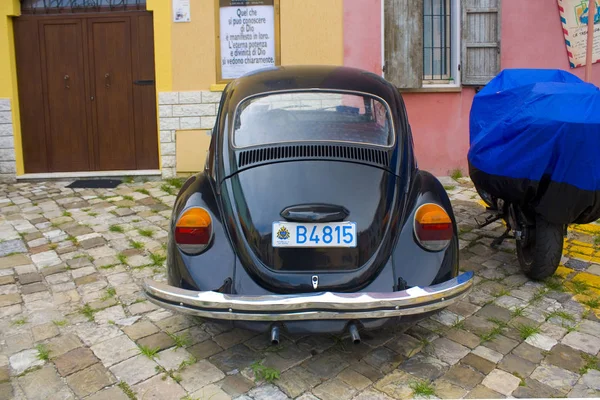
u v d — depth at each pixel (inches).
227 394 116.7
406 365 127.1
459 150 308.3
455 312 152.0
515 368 125.6
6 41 299.4
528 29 301.3
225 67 301.9
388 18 296.0
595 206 144.6
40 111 308.7
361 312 110.7
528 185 148.6
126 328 144.8
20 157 309.3
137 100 307.7
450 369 125.4
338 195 122.2
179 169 306.7
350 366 127.0
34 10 303.0
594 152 138.3
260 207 121.3
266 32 299.1
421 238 122.3
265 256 118.2
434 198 128.2
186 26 297.9
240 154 132.9
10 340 139.0
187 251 122.0
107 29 303.6
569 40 301.3
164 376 123.3
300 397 115.5
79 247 205.5
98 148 311.3
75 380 121.7
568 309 153.8
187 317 150.6
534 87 160.7
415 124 305.7
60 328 145.0
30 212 250.7
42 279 177.0
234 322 115.3
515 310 152.7
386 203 124.1
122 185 296.7
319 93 149.0
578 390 117.5
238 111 145.6
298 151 131.0
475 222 229.9
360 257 118.8
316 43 299.1
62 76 306.7
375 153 132.8
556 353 131.6
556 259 158.9
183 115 302.7
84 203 263.6
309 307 110.3
